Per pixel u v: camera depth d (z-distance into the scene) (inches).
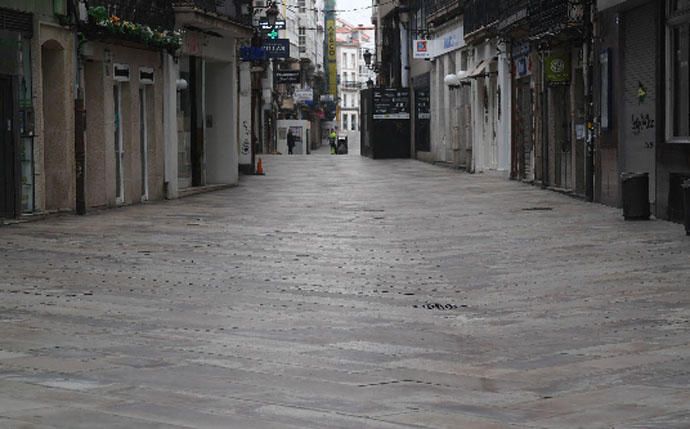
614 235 727.1
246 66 1691.7
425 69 2236.7
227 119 1401.3
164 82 1160.2
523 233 756.6
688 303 452.1
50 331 396.5
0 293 488.1
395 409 282.0
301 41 4515.3
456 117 1893.5
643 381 313.0
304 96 3912.4
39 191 879.7
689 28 799.7
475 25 1641.2
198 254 647.1
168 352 359.3
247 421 267.0
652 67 868.6
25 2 845.2
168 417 270.1
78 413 273.6
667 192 824.9
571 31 1055.0
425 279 542.6
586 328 402.0
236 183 1411.2
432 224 844.0
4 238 728.3
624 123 938.1
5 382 311.4
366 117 2588.6
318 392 302.2
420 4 2287.2
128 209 1012.5
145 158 1125.7
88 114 998.4
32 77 863.7
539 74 1286.9
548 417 273.4
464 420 270.1
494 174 1578.5
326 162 2249.0
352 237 751.1
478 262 606.5
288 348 367.9
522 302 466.6
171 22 1167.0
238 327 408.2
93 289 503.2
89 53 966.4
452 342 380.2
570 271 558.3
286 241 724.7
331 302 470.9
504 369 335.0
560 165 1214.3
